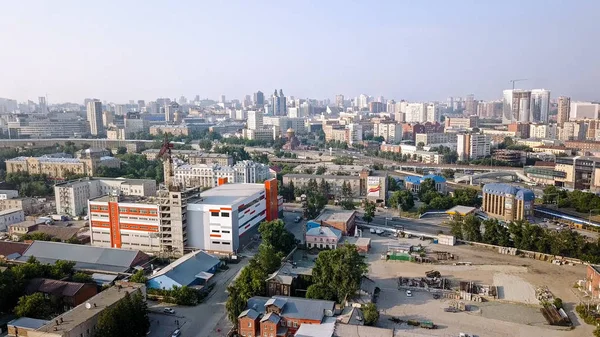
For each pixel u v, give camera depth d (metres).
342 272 164.50
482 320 154.50
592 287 173.00
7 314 155.25
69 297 160.12
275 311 148.25
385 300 170.88
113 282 180.75
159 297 170.38
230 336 143.88
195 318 156.88
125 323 132.38
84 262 199.88
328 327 139.88
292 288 168.75
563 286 183.38
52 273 177.62
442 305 166.62
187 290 168.25
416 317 156.50
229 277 195.62
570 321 152.50
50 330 124.81
